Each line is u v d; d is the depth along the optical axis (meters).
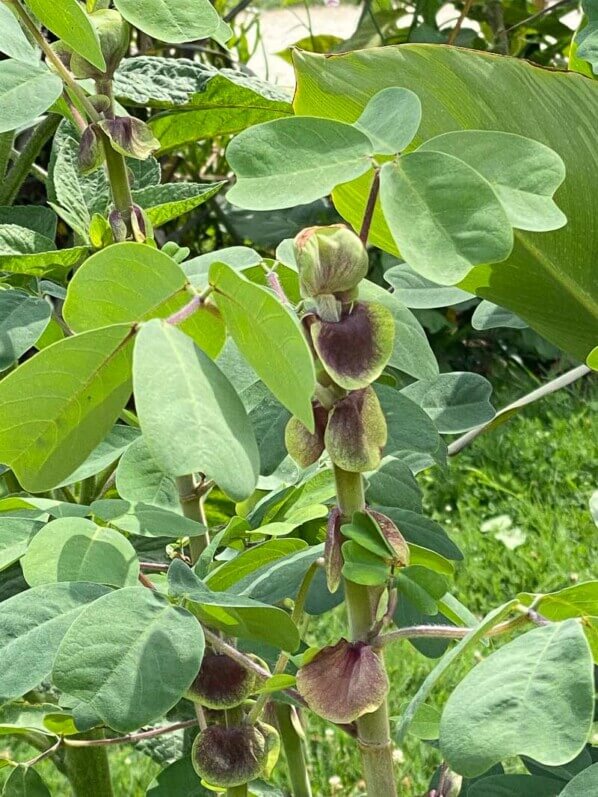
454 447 0.51
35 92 0.29
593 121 0.40
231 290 0.23
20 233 0.42
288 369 0.22
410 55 0.39
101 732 0.51
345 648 0.26
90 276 0.24
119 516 0.28
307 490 0.35
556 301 0.44
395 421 0.36
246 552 0.29
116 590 0.25
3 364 0.32
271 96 0.58
